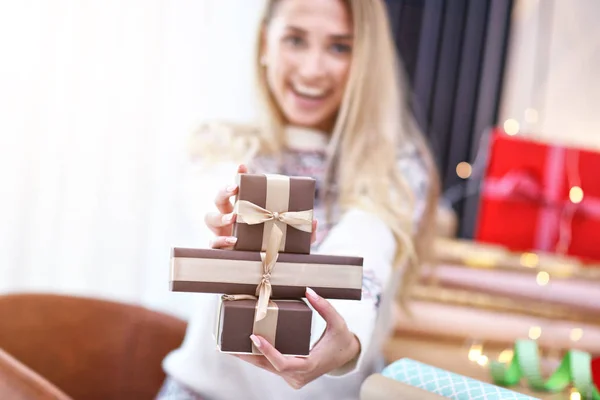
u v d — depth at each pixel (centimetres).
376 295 99
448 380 82
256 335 74
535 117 149
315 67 133
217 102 143
